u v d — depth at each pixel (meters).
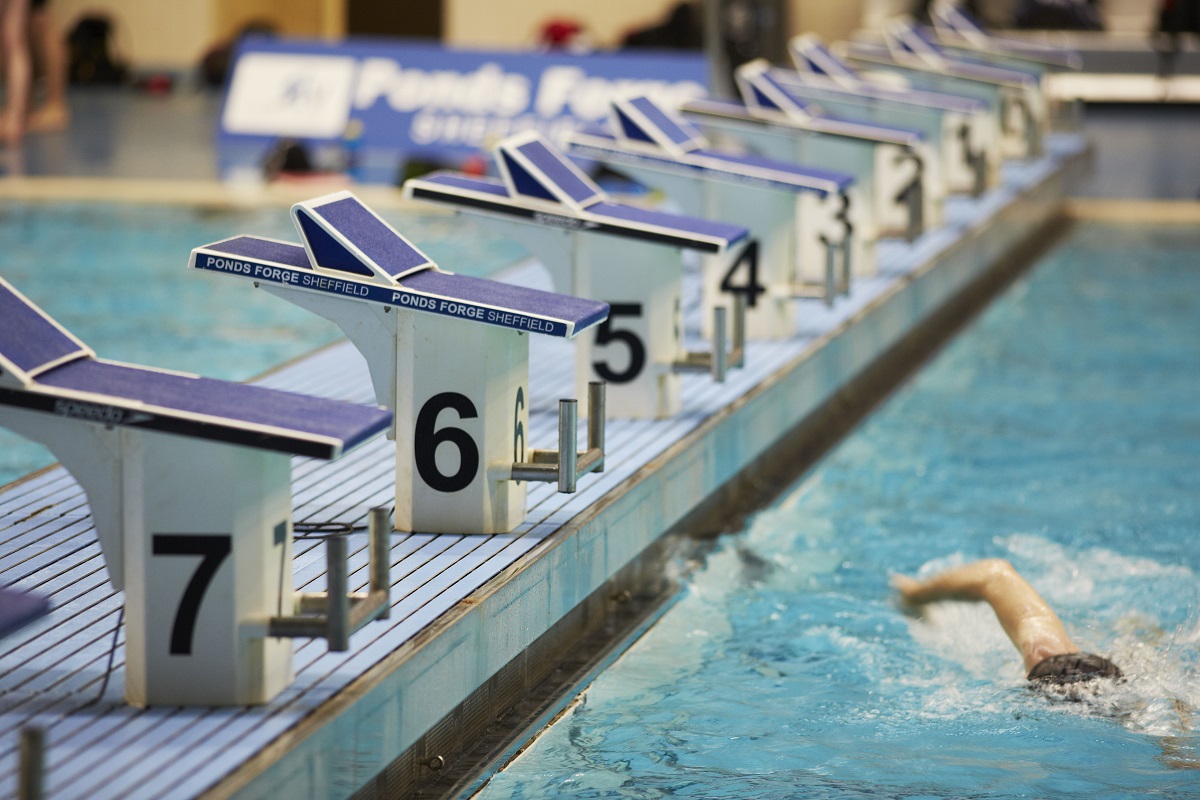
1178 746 6.20
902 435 11.66
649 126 11.02
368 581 6.23
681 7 36.44
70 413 4.82
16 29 27.31
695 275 14.05
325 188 22.70
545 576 6.73
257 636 4.97
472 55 25.66
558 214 8.76
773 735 6.36
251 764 4.57
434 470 6.89
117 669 5.34
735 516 9.79
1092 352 14.22
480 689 6.37
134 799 4.34
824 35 36.41
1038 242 20.28
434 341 6.77
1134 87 37.16
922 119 16.23
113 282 16.81
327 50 26.28
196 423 4.78
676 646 7.50
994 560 7.74
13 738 4.75
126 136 28.55
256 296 16.47
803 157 13.47
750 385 10.12
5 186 22.36
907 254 15.20
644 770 6.00
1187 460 10.70
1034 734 6.34
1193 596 7.91
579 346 9.18
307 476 8.05
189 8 39.78
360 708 5.13
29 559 6.61
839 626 7.71
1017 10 38.84
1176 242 20.23
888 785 5.83
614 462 8.24
